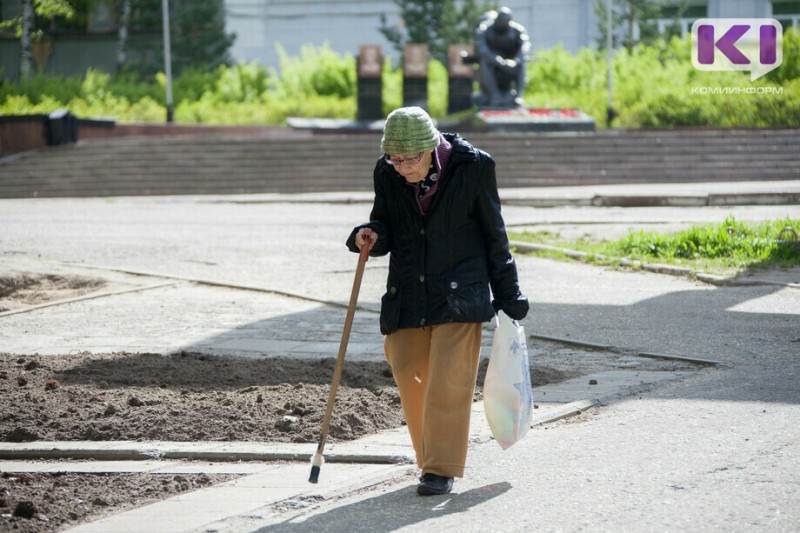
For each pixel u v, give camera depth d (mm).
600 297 32594
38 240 48188
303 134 107812
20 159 88312
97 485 14789
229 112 117375
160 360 22797
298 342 25812
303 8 144750
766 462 14758
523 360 14633
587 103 110438
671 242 41219
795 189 65438
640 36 127500
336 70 125938
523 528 12539
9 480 14891
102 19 139750
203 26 132250
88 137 98250
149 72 133750
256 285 35594
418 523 12875
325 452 15922
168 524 12977
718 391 19438
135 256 42875
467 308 13836
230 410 18000
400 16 139875
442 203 13859
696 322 27844
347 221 57125
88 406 18375
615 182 84938
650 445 15977
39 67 132500
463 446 14078
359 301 32375
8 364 22484
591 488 14039
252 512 13414
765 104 103000
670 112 104250
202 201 74625
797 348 23906
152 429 17062
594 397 19391
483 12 134000
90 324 29062
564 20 137500
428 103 115125
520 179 84562
